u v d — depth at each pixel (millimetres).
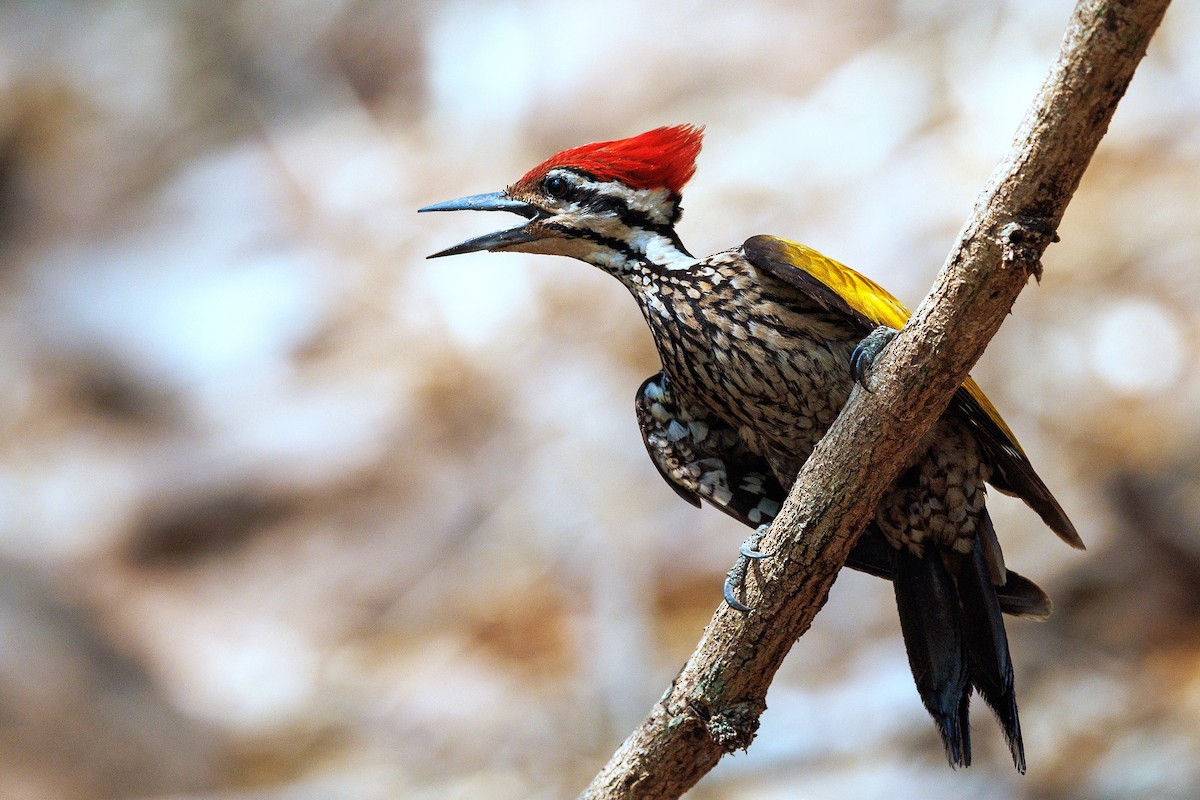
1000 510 12352
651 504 13172
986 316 4801
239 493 15203
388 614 13656
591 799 5859
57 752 12203
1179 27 15539
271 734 12570
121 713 12680
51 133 21078
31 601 13594
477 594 13352
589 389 14477
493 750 11773
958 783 10484
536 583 13148
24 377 17453
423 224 17453
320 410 15742
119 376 17094
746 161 15961
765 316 6453
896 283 13977
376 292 16828
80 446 16391
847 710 11211
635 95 17656
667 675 11906
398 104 19469
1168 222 13805
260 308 17234
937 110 15570
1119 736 10539
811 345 6379
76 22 22500
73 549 14883
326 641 13477
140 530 14984
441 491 14422
